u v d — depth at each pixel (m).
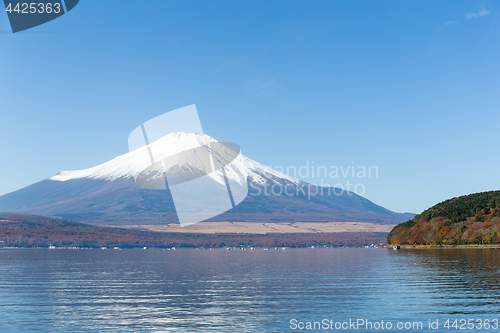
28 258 174.00
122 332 33.59
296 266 106.44
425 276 70.31
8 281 69.50
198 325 35.66
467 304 43.31
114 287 60.44
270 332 33.69
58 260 154.25
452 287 55.50
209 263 127.81
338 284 61.16
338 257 165.50
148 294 52.81
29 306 44.03
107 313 40.31
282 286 60.00
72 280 71.19
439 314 38.94
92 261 146.00
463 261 105.25
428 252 167.50
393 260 123.50
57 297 50.28
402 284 59.41
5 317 38.53
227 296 50.66
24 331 33.75
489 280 63.22
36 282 67.75
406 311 40.25
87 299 48.72
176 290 56.56
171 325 35.62
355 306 42.91
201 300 47.69
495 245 184.50
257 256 193.12
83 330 34.09
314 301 46.09
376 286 57.81
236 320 37.41
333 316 38.62
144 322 36.69
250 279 71.19
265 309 41.97
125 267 108.38
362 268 93.56
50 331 33.75
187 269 98.94
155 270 96.12
